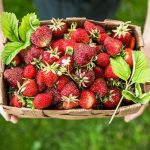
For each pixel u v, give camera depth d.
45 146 1.27
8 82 0.78
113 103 0.76
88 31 0.79
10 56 0.77
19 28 0.79
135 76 0.76
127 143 1.27
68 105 0.74
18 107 0.75
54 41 0.78
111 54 0.77
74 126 1.29
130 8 1.45
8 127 1.29
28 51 0.78
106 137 1.27
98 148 1.25
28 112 0.75
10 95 0.78
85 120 1.29
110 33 0.82
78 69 0.75
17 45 0.78
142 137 1.28
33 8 1.43
